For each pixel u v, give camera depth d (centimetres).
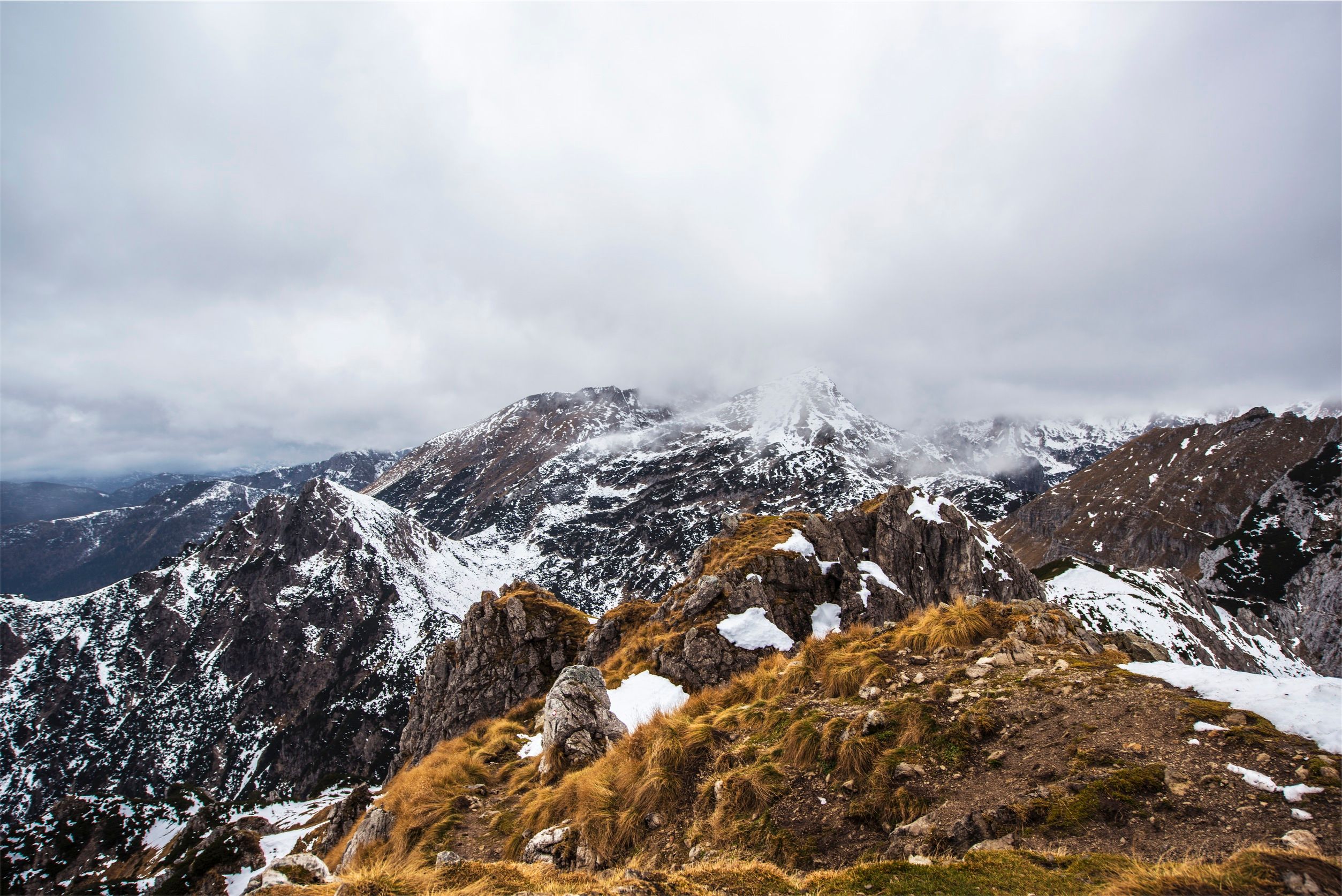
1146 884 689
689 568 5359
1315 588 19325
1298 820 742
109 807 14012
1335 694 945
